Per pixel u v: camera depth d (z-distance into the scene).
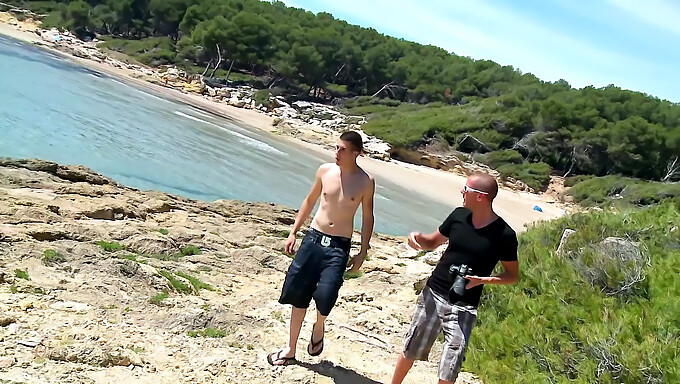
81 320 5.21
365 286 9.27
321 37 74.00
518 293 7.34
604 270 6.94
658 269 6.94
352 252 11.94
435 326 4.36
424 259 12.70
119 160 22.09
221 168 26.53
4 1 79.06
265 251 10.53
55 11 80.56
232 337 5.62
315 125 56.78
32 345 4.45
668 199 10.02
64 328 4.92
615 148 54.62
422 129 54.44
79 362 4.40
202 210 14.51
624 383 5.21
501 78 79.88
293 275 4.83
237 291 8.09
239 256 10.20
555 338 6.11
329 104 71.25
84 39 76.88
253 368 4.89
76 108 30.53
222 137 36.94
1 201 9.79
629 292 6.74
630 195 47.44
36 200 10.52
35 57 49.53
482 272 4.25
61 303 5.61
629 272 6.82
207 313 6.04
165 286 7.11
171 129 33.66
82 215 10.54
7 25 70.12
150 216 12.38
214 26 69.44
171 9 80.56
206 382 4.51
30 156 18.89
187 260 9.32
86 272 6.91
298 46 71.06
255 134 44.16
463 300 4.27
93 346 4.60
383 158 47.25
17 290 5.67
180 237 10.43
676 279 6.63
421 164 51.00
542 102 60.50
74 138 23.31
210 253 10.13
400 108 68.31
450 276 4.27
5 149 18.83
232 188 23.14
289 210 16.28
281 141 44.66
